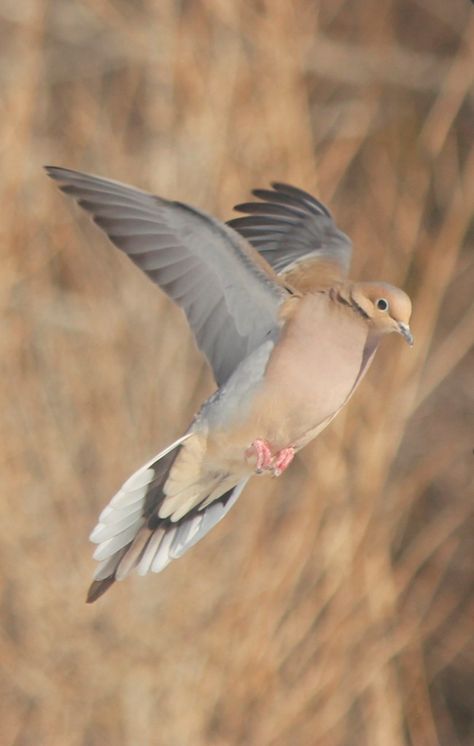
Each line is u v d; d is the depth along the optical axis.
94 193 8.38
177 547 8.23
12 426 14.89
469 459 16.73
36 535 14.78
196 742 14.45
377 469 14.89
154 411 15.05
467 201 16.27
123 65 16.67
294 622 14.76
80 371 15.12
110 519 8.16
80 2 16.97
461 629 16.48
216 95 15.53
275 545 14.80
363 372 8.22
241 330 8.41
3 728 14.59
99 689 14.64
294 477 15.05
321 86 17.53
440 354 16.45
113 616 14.67
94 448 14.99
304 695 14.75
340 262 9.13
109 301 15.34
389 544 15.55
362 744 15.12
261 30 15.69
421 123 17.66
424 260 16.16
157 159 15.59
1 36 16.44
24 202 15.58
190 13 15.93
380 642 15.02
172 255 8.40
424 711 15.71
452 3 18.09
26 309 15.23
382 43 17.89
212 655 14.62
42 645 14.70
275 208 9.52
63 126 16.67
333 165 16.20
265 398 8.14
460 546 16.75
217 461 8.30
